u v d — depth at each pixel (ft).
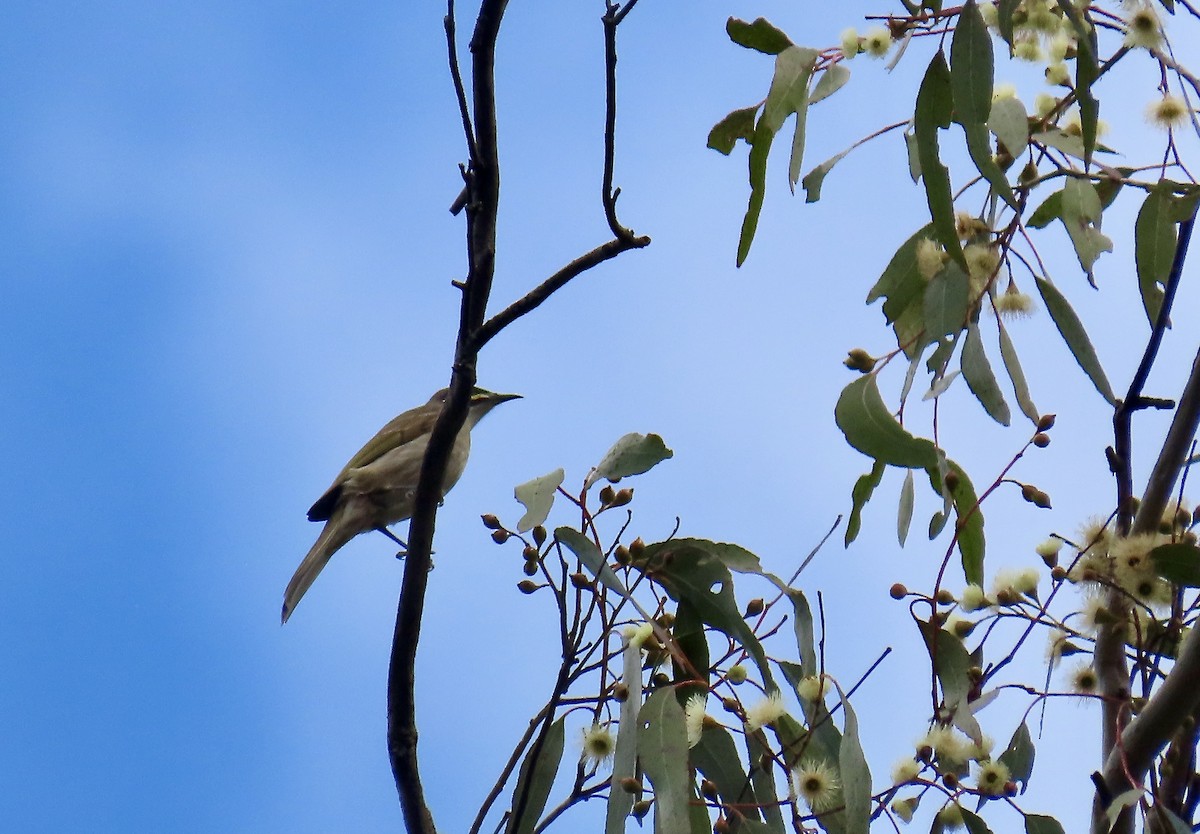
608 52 19.33
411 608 20.84
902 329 24.40
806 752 19.45
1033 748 20.45
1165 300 22.24
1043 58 24.54
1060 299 22.31
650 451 21.52
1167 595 20.58
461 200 21.43
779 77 23.06
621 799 18.53
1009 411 21.24
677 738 18.76
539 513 20.74
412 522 21.01
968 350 21.66
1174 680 19.84
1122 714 20.83
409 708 20.92
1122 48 22.24
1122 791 20.27
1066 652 21.34
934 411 21.29
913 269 24.23
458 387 20.49
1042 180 23.15
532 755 20.51
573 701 20.39
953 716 19.24
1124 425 22.66
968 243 23.59
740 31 24.61
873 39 22.79
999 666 20.75
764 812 20.25
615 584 20.31
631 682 19.33
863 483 23.93
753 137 23.40
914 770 18.70
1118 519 22.56
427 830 20.53
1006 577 20.90
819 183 23.49
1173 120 22.67
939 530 22.29
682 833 17.93
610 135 19.69
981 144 21.35
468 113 20.30
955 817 18.63
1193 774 20.92
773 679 20.21
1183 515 22.72
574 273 20.30
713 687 20.31
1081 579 20.80
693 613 21.42
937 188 21.59
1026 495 20.80
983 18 22.39
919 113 21.98
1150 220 23.77
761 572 21.20
